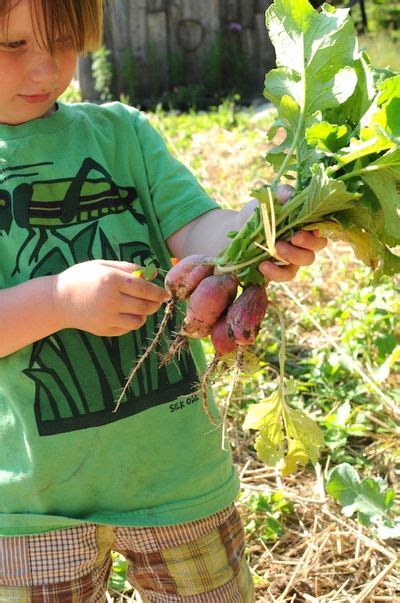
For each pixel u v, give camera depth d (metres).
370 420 3.54
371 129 1.59
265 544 2.96
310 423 1.97
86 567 2.01
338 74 1.75
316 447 1.99
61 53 1.96
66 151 2.11
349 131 1.77
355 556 2.84
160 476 2.04
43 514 1.99
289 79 1.82
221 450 2.15
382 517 2.49
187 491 2.05
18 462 2.00
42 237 2.04
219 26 9.15
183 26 9.17
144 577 2.12
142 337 2.08
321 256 4.96
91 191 2.11
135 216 2.16
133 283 1.81
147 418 2.04
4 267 2.02
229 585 2.11
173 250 2.20
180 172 2.25
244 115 8.05
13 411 2.00
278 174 1.78
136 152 2.23
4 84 1.92
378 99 1.67
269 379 3.83
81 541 2.00
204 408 1.91
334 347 3.98
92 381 2.01
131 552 2.11
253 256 1.78
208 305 1.78
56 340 2.01
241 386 3.64
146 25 9.12
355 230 1.78
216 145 6.91
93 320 1.83
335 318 4.22
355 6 9.50
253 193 1.67
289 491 3.16
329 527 2.94
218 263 1.80
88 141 2.15
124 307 1.82
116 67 9.19
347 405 3.40
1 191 2.04
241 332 1.77
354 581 2.79
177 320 2.15
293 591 2.77
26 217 2.03
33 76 1.90
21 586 1.98
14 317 1.88
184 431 2.08
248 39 9.18
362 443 3.49
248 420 2.00
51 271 2.02
